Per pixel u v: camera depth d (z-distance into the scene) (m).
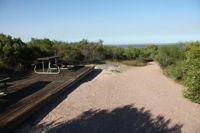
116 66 14.80
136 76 10.51
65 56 13.48
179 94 6.69
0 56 8.34
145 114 4.50
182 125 4.02
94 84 7.55
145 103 5.39
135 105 5.16
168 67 11.71
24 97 4.54
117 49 21.28
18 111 3.58
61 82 6.43
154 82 8.92
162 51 12.69
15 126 3.32
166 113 4.67
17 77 7.31
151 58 23.23
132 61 20.03
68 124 3.69
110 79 9.00
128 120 4.07
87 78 8.95
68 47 14.46
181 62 9.34
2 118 3.22
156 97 6.14
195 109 5.11
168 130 3.73
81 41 18.92
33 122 3.66
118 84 7.91
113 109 4.72
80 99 5.37
